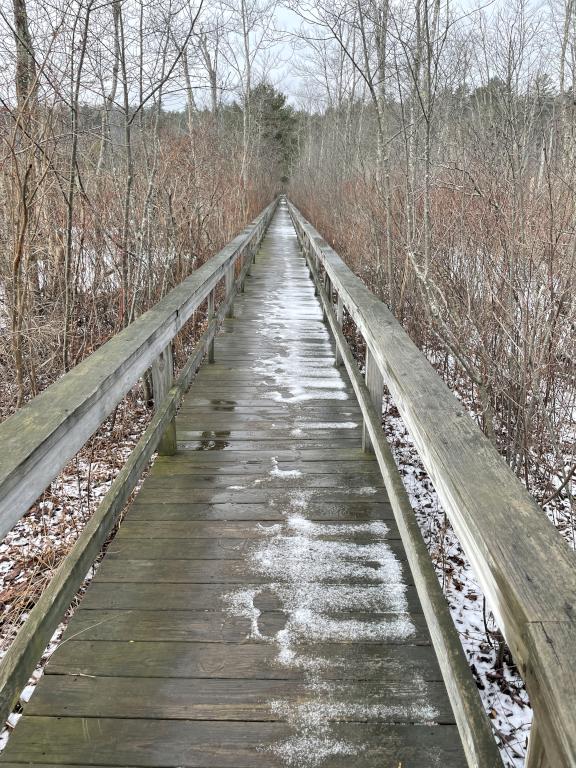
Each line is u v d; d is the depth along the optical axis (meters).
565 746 0.67
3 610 2.58
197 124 8.84
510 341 3.69
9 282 4.09
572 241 3.69
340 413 4.26
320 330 6.96
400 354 2.34
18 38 3.40
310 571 2.41
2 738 1.89
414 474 4.00
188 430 3.92
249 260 10.71
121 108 4.47
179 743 1.64
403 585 2.32
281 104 40.12
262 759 1.59
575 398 4.12
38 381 4.46
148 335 2.56
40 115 3.91
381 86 5.35
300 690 1.81
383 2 4.63
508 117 5.46
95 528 1.87
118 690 1.81
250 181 15.96
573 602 0.86
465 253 4.63
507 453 3.68
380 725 1.70
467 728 1.17
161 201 5.76
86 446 4.21
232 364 5.55
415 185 4.95
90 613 2.15
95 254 5.12
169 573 2.39
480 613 2.62
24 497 1.29
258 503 2.96
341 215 9.27
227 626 2.09
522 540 1.02
